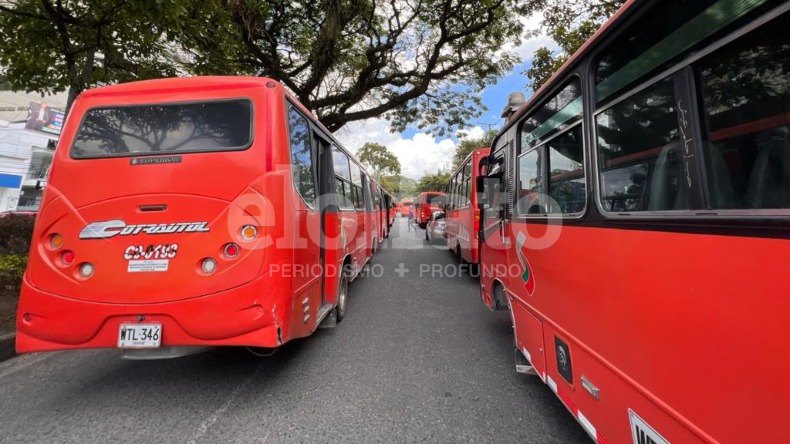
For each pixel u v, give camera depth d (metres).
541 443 2.22
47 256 2.51
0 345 3.46
